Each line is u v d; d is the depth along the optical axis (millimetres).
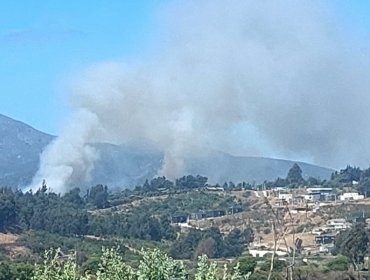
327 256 69750
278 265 39125
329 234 83125
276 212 38719
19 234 107688
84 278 17797
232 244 93875
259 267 39750
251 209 134125
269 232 92938
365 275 56625
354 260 61625
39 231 112375
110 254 17891
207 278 17406
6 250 95812
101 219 126438
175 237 122000
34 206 127625
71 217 118562
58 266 18109
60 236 110438
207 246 88562
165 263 17797
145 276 17578
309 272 51750
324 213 113875
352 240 64562
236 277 17703
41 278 17828
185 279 17938
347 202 129000
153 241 115750
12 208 115125
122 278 17609
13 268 45531
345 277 55969
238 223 120000
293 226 36969
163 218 136375
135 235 120875
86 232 118250
